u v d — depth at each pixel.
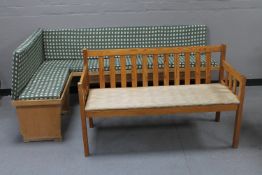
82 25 3.37
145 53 2.59
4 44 3.35
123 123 2.84
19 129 2.71
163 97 2.37
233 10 3.37
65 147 2.46
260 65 3.61
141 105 2.24
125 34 3.34
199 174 2.11
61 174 2.14
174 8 3.35
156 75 2.66
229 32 3.46
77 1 3.27
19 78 2.40
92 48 3.36
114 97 2.40
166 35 3.36
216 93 2.41
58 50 3.34
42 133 2.52
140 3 3.31
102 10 3.32
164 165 2.21
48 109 2.43
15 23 3.29
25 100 2.37
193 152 2.36
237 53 3.55
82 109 2.20
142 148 2.43
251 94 3.40
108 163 2.25
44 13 3.29
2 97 3.48
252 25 3.44
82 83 2.21
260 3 3.35
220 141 2.49
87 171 2.16
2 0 3.19
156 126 2.77
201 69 3.04
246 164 2.20
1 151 2.43
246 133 2.60
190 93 2.44
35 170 2.19
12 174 2.15
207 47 2.60
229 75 2.50
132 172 2.14
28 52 2.65
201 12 3.37
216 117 2.80
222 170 2.14
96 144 2.50
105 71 3.02
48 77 2.77
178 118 2.90
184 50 2.60
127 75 3.08
